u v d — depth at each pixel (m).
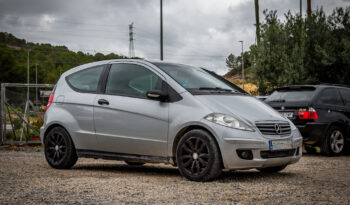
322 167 7.31
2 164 7.71
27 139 12.80
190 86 6.07
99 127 6.58
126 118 6.26
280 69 16.27
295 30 16.75
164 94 5.86
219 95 5.98
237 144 5.31
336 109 9.96
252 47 17.17
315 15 16.98
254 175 6.23
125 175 6.25
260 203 4.09
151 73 6.31
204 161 5.45
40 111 14.23
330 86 10.26
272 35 16.70
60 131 7.08
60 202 4.13
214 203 4.07
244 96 6.38
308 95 9.83
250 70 16.95
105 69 6.93
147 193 4.58
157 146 5.93
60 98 7.26
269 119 5.74
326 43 16.08
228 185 5.15
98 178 5.79
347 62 15.42
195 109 5.62
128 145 6.25
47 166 7.47
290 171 6.75
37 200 4.23
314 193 4.62
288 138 5.80
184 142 5.64
